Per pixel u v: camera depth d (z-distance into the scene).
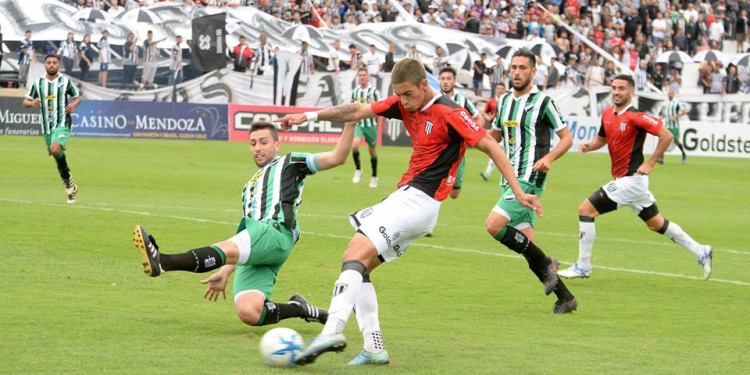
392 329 11.11
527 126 14.17
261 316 9.88
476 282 15.05
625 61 56.38
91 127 41.00
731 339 11.14
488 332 11.12
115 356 8.96
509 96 14.41
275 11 50.06
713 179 38.31
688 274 16.83
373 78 45.62
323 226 20.80
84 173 29.41
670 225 16.02
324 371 8.78
